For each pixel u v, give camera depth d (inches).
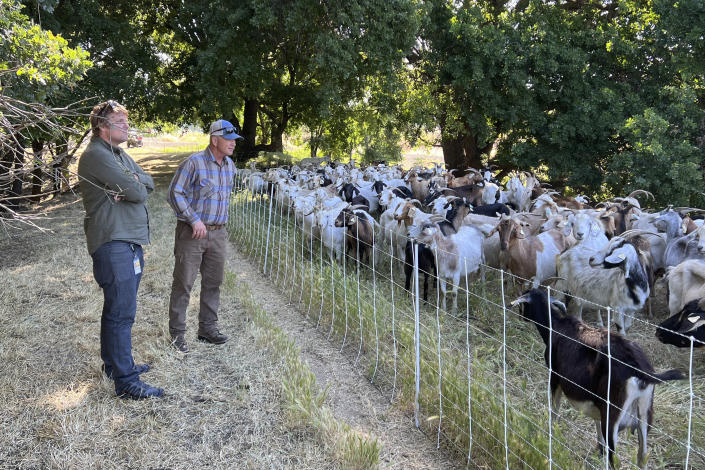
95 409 153.3
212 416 154.6
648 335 229.9
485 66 601.3
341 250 339.6
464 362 187.3
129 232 153.8
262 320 220.7
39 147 464.4
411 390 167.5
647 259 257.1
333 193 444.8
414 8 562.6
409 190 520.7
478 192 494.6
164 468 132.0
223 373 179.9
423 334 198.7
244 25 608.1
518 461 132.0
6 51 169.5
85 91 503.5
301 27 570.6
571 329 147.2
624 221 345.7
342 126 903.1
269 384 172.6
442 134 799.1
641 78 598.2
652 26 563.2
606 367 131.2
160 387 168.2
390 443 149.0
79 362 181.6
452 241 265.4
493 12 753.0
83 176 148.2
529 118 594.2
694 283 219.5
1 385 163.3
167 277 280.8
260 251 339.9
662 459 137.7
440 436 150.9
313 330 228.7
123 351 157.6
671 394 177.5
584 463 131.8
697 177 460.8
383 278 312.8
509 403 152.9
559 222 302.7
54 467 129.0
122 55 610.9
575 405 143.6
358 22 542.0
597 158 590.2
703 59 453.4
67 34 511.5
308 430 149.8
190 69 687.1
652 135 484.4
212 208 189.5
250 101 937.5
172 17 778.8
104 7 665.0
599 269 232.7
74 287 263.9
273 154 1020.5
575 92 575.5
